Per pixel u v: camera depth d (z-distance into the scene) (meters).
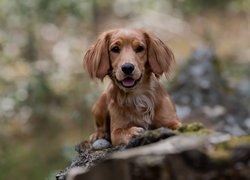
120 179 3.27
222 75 10.89
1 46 12.79
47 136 11.79
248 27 17.14
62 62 13.95
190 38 16.00
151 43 5.14
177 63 13.80
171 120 5.14
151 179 3.21
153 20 16.33
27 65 13.10
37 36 13.63
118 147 4.76
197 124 3.69
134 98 5.05
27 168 10.81
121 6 16.61
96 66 5.15
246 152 3.21
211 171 3.19
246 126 9.51
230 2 15.52
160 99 5.17
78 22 13.23
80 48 14.41
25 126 12.01
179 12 16.08
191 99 9.90
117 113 5.07
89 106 11.31
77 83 12.94
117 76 4.94
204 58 10.71
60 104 12.47
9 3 12.39
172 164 3.19
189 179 3.18
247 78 13.49
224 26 17.08
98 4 14.57
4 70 12.66
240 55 15.41
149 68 5.15
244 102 10.53
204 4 15.25
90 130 11.77
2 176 10.57
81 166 4.54
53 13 12.27
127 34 5.06
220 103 9.93
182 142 3.29
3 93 12.05
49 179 9.41
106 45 5.14
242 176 3.19
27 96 12.00
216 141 3.28
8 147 11.29
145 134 3.70
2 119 12.04
